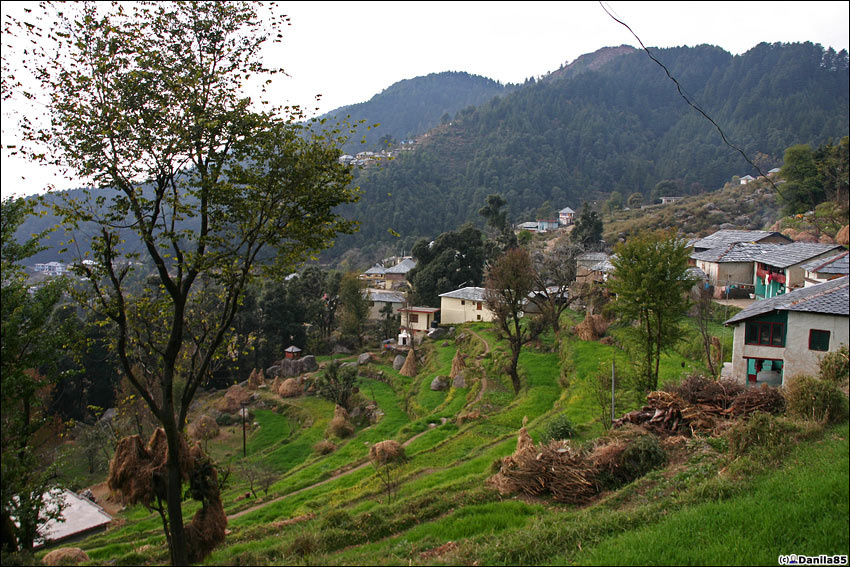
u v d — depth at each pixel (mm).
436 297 74375
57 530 24422
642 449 17266
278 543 16203
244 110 12844
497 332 49812
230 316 14195
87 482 37469
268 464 38219
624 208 157500
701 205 103688
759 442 16141
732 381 23109
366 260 143875
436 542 13891
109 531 26578
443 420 39156
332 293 77375
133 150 12125
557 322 56125
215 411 51750
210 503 14539
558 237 110625
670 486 15320
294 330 69375
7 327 16078
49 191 12375
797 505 11414
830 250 41625
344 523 16562
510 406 38406
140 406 40188
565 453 18812
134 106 12242
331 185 13547
